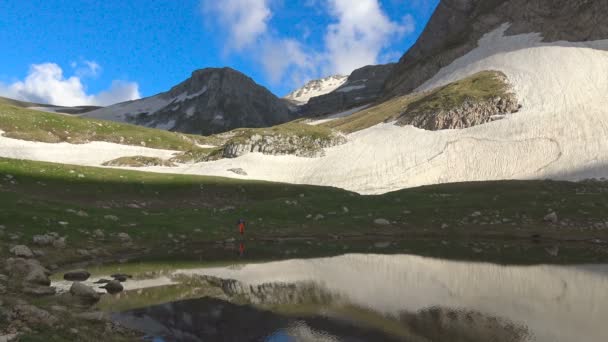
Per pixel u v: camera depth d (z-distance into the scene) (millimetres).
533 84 124875
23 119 150125
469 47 197625
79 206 42094
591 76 121625
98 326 14477
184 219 46500
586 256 34219
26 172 55688
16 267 21625
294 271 27328
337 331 15594
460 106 119312
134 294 20578
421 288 22641
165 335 14695
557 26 172375
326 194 68188
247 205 57500
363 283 23859
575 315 17578
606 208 51438
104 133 165875
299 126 130875
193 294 20875
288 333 15289
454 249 38438
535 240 44250
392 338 14836
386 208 57438
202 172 106438
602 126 98000
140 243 36406
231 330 15508
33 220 32625
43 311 13805
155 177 67688
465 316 17547
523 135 102875
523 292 21688
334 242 43219
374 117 156500
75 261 28859
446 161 101312
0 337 11008
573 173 83188
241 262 30703
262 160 115875
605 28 155250
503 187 69750
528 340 14539
